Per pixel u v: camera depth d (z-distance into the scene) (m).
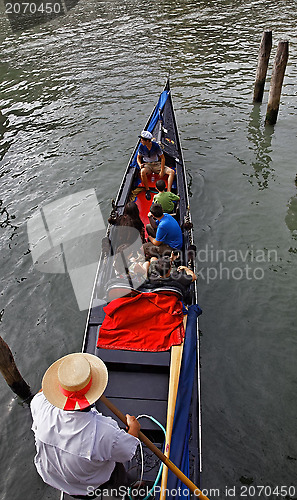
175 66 11.72
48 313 5.07
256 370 4.31
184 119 9.09
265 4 16.48
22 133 9.15
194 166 7.55
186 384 3.18
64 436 2.00
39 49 14.42
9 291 5.40
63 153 8.26
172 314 3.51
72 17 17.70
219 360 4.41
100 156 8.03
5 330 4.91
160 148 6.17
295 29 13.51
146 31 14.84
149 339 3.47
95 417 2.05
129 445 2.10
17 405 4.17
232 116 9.09
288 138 8.22
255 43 12.77
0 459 3.77
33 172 7.79
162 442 3.09
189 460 2.89
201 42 13.27
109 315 3.54
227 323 4.80
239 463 3.58
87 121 9.34
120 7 18.25
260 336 4.64
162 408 3.17
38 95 10.93
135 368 3.40
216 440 3.74
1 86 11.77
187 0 18.14
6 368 3.81
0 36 16.50
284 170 7.30
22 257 5.93
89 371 2.01
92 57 13.03
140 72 11.54
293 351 4.47
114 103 10.01
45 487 3.55
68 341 4.73
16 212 6.85
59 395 2.04
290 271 5.40
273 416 3.91
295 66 11.00
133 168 6.39
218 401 4.05
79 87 11.07
